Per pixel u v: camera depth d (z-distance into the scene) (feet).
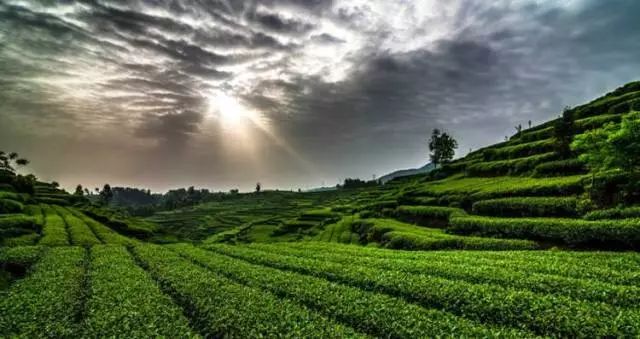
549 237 145.48
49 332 58.13
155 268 121.90
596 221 133.59
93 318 62.59
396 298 73.72
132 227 332.80
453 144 531.09
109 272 109.70
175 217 639.76
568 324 54.90
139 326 57.88
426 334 52.60
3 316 65.82
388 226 230.48
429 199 271.28
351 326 63.10
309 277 98.63
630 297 66.85
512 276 86.69
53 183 564.71
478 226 178.29
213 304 70.18
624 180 153.17
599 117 262.67
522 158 287.07
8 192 351.67
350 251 164.76
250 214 615.98
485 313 64.95
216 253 173.88
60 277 100.89
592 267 94.22
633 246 118.11
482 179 294.87
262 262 140.26
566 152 244.42
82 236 213.05
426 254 140.97
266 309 64.75
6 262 136.77
